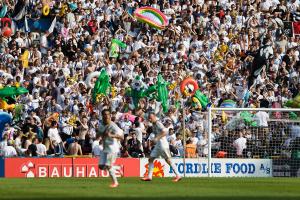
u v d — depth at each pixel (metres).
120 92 57.59
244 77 63.53
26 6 66.12
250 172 51.22
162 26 65.25
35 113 54.03
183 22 67.94
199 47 66.12
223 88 62.12
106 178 45.81
